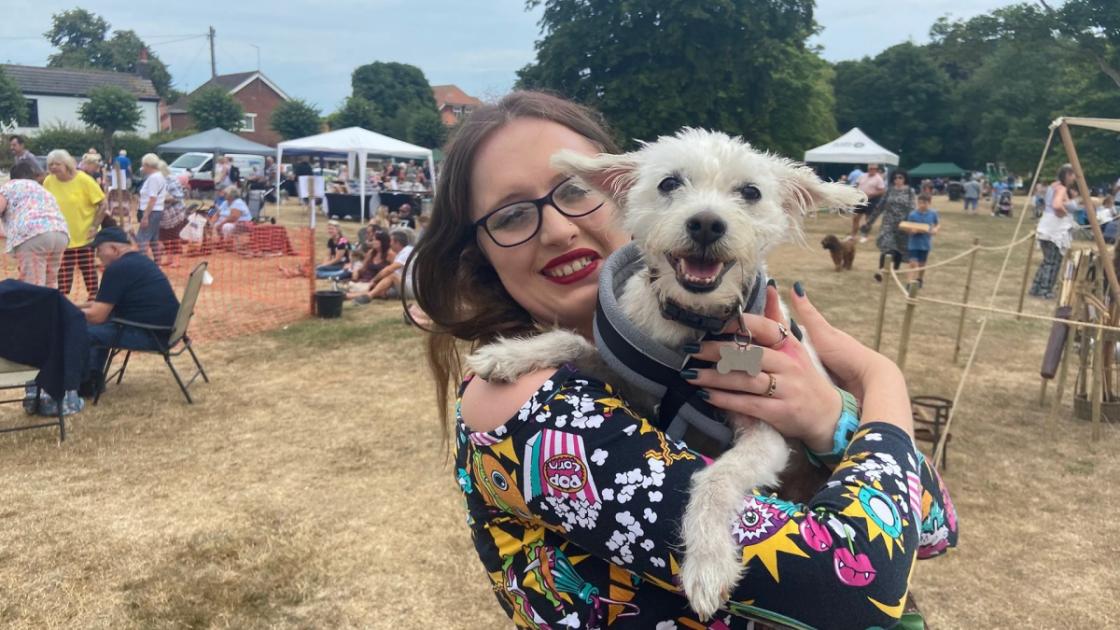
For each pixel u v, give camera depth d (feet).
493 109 5.82
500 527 4.68
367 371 25.80
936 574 13.89
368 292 38.70
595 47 79.10
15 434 19.54
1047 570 13.96
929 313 37.32
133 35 334.85
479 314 6.07
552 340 5.01
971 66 241.96
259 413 21.57
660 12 76.07
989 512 16.19
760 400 4.58
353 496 16.40
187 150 109.70
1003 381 26.04
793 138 89.92
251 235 49.14
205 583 13.08
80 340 18.90
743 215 5.74
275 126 190.60
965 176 214.48
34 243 29.01
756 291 5.61
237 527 14.98
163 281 22.36
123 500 16.05
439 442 19.42
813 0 82.02
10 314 18.25
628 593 4.22
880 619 3.69
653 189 6.04
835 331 5.64
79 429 20.02
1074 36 126.21
